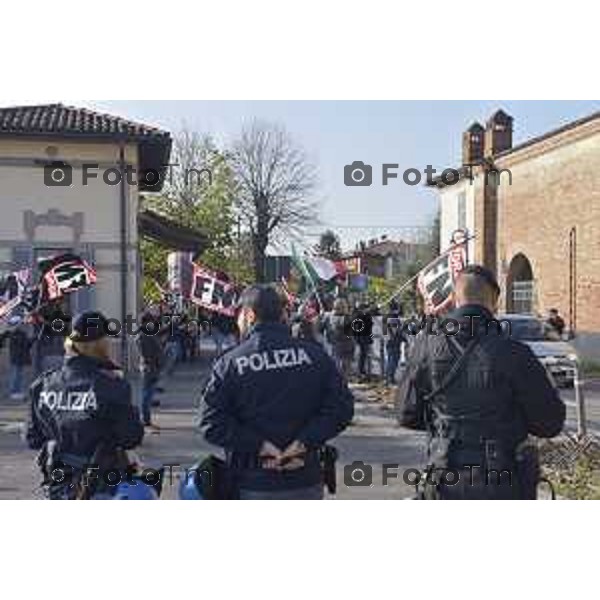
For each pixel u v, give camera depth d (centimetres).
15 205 2267
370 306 2081
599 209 2886
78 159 2288
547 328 2227
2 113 2311
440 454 470
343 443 1294
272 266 2475
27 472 1068
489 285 472
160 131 2319
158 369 1407
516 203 3416
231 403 474
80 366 509
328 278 2259
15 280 1719
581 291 2992
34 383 521
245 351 474
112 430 505
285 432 471
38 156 2273
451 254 1166
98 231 2292
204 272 1867
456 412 464
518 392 457
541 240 3250
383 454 1204
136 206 2323
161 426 1452
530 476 467
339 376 483
